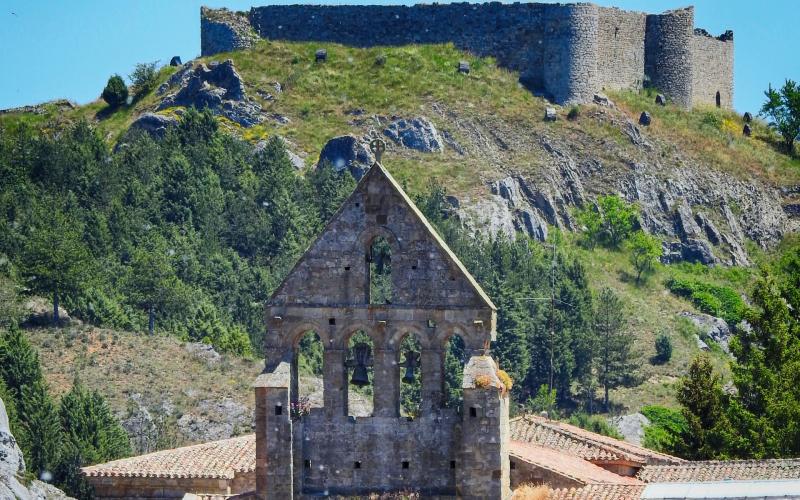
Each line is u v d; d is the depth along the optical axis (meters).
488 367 199.75
